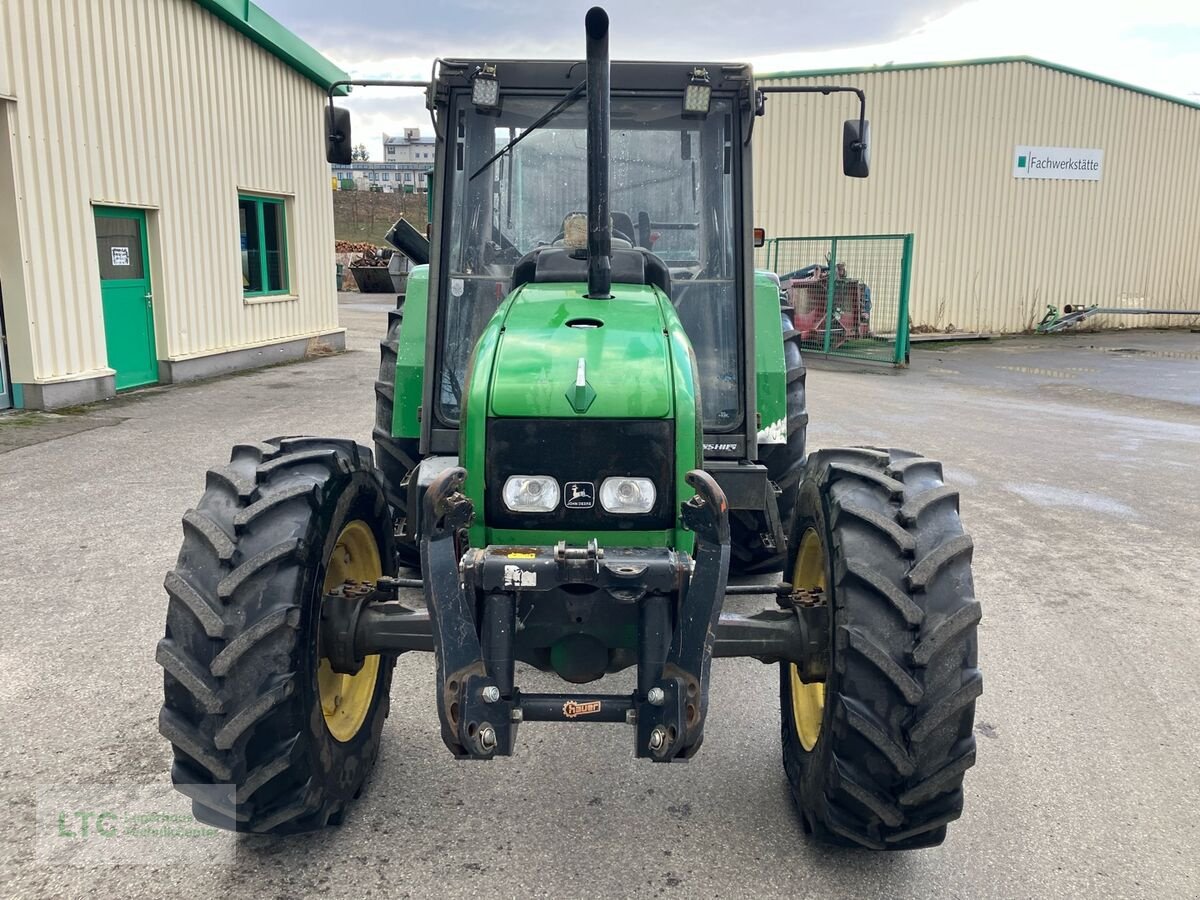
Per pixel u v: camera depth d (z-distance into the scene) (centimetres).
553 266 325
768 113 1823
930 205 1892
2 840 282
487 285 384
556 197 389
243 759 251
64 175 906
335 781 280
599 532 263
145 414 902
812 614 284
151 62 1028
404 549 474
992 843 296
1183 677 412
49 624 430
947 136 1872
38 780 312
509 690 245
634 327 282
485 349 275
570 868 278
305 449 300
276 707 252
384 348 498
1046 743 356
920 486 280
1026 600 498
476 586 248
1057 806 316
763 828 300
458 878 272
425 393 365
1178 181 2094
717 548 248
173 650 251
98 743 335
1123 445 888
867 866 283
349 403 988
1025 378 1364
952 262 1931
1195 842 298
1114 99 1970
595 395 260
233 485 273
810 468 317
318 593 270
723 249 387
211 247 1162
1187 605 495
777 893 270
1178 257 2144
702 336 382
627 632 260
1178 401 1162
